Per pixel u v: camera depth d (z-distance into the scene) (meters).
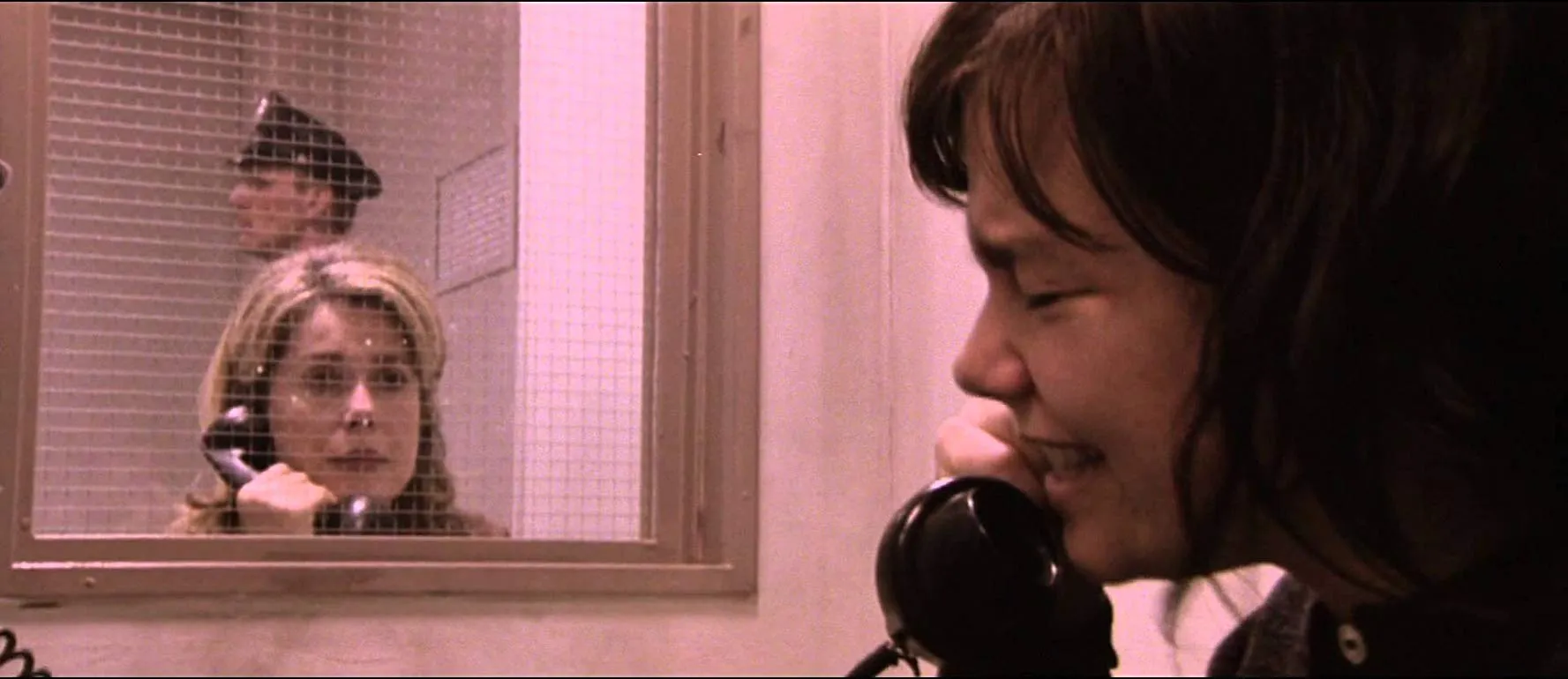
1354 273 0.46
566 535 1.17
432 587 1.11
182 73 1.06
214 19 1.08
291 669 1.06
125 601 0.98
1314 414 0.47
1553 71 0.47
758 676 1.17
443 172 1.17
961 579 0.68
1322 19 0.47
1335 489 0.48
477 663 1.12
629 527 1.19
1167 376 0.51
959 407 0.94
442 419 1.13
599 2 1.26
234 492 1.04
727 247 1.22
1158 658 1.05
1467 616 0.57
